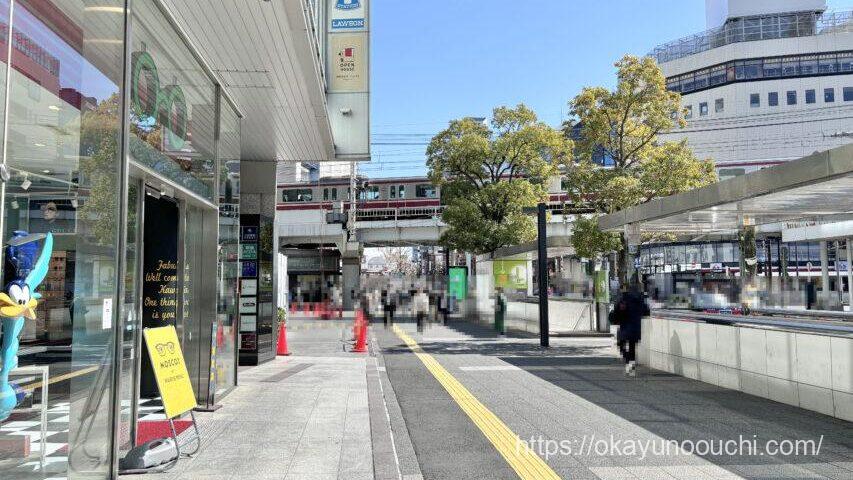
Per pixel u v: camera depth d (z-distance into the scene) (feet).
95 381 15.56
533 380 36.88
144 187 20.13
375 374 37.81
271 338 45.83
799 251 130.52
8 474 12.44
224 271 29.66
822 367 26.71
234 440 21.31
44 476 13.48
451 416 26.63
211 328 27.12
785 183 28.12
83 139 14.94
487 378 37.86
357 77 46.37
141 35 18.93
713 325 35.04
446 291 100.07
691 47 244.22
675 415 26.61
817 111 219.61
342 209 150.71
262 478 17.10
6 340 12.39
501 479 17.84
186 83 23.62
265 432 22.52
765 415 26.53
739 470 18.53
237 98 34.14
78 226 14.73
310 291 168.25
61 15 13.98
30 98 12.98
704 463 19.29
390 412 27.45
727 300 53.98
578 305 70.44
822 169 25.79
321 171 187.62
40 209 13.34
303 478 17.12
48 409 13.64
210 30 25.90
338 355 49.70
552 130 95.86
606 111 64.13
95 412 15.55
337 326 88.38
